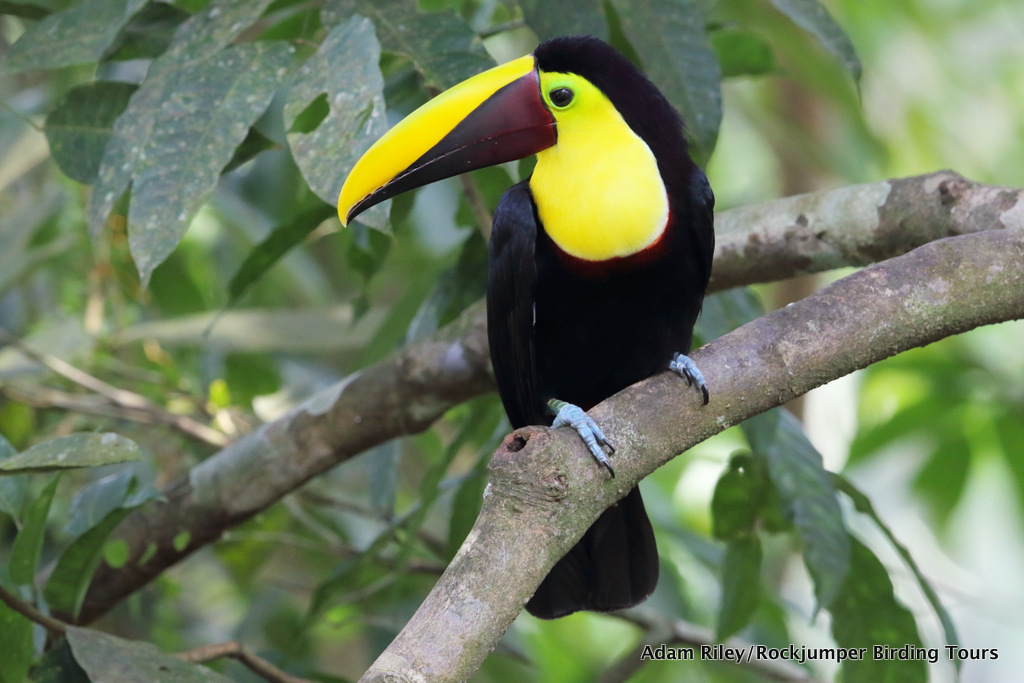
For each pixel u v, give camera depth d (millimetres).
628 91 7035
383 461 9891
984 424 12711
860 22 15703
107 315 11570
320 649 12984
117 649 6727
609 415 5898
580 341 7551
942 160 16266
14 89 12570
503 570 5312
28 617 6734
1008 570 15773
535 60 7242
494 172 8797
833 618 9062
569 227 7094
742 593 9500
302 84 6922
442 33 7617
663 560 11961
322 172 6574
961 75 16688
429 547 11031
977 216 7438
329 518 11812
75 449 5840
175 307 12633
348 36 6934
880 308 6117
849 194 8055
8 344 10688
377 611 11438
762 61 10094
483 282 9234
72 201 10984
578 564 7461
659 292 7289
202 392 12203
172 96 7160
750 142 17812
